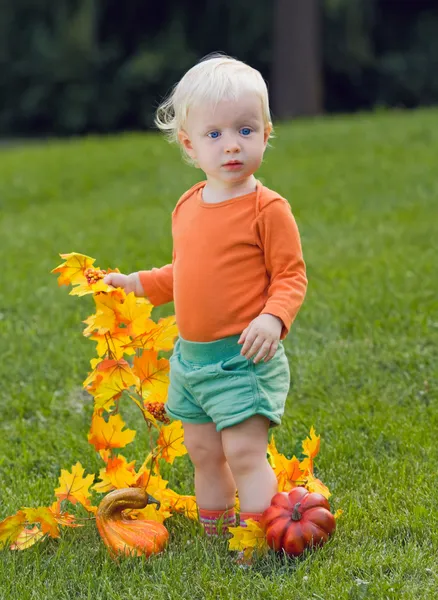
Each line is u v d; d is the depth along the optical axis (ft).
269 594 10.57
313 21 85.56
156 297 12.85
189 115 11.79
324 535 11.45
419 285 22.99
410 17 98.12
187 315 11.73
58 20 93.86
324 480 13.85
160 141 51.44
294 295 11.37
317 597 10.44
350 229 30.07
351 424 15.72
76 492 12.49
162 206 36.24
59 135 93.91
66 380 18.54
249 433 11.41
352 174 39.42
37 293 24.09
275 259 11.51
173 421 12.75
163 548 11.92
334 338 19.95
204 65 11.92
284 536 11.34
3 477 14.71
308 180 38.75
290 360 18.71
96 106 91.66
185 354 11.84
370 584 10.56
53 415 17.15
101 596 10.77
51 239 30.68
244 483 11.55
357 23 94.73
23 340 20.59
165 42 92.68
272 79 93.40
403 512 12.62
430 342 19.35
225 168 11.55
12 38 93.81
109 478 12.66
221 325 11.54
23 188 41.32
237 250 11.57
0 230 33.09
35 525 12.64
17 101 94.12
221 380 11.42
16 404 17.47
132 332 12.27
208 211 11.78
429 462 14.10
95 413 12.47
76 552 11.96
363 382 17.65
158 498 12.76
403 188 36.24
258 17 92.32
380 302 21.59
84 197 39.65
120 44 94.32
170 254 27.35
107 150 49.70
